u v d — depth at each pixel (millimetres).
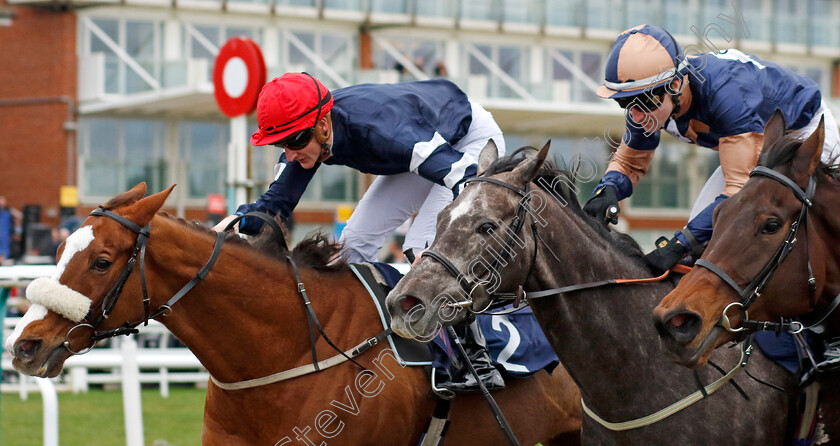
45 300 4934
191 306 5309
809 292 4461
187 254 5285
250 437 5445
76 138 29453
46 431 7871
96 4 29438
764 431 4852
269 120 5746
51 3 29344
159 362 10789
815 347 4949
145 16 30031
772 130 4648
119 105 28781
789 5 36812
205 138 31141
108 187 29859
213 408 5539
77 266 4996
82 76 29547
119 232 5098
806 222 4441
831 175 4609
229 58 10125
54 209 29203
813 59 37156
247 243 5504
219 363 5375
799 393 4926
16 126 29766
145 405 13203
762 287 4398
